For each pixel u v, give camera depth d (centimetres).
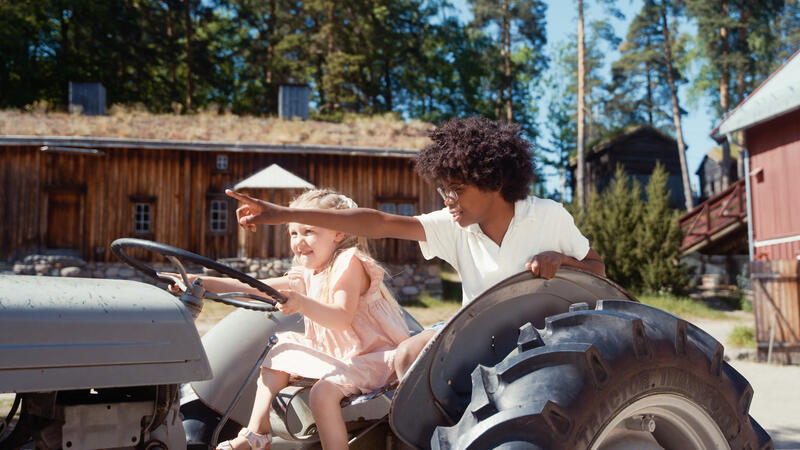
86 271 1823
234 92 4325
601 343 186
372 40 4097
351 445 218
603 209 2284
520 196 220
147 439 167
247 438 206
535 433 168
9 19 3434
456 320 191
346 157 1978
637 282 2167
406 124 2245
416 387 186
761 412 596
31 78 3528
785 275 1000
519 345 192
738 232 2177
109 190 1873
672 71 4138
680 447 204
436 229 231
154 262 1841
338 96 4188
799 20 4347
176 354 150
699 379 200
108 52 3706
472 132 214
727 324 1630
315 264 230
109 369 141
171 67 4184
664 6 4119
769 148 1257
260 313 264
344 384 207
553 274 204
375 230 219
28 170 1836
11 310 135
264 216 197
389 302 234
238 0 4278
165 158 1906
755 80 4269
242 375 256
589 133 5094
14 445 170
